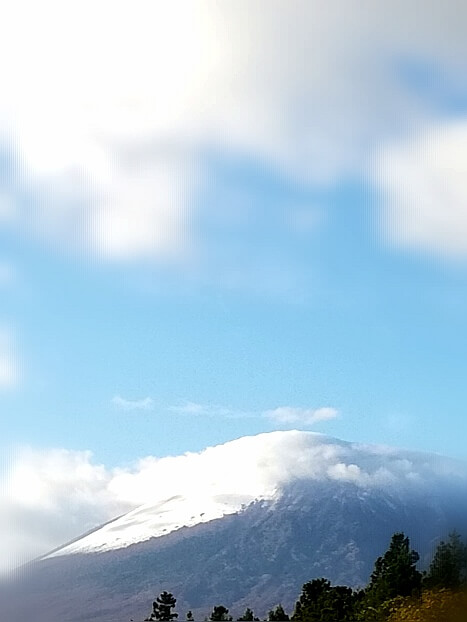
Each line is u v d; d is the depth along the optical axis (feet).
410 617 126.21
